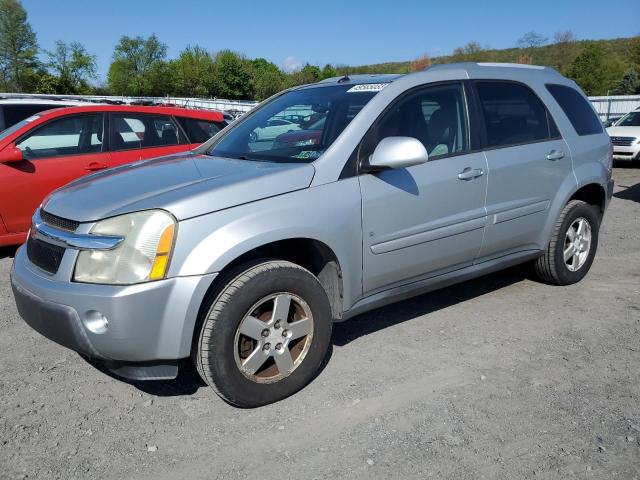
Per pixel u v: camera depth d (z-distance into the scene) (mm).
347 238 3314
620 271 5445
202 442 2834
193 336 2912
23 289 3035
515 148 4234
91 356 2861
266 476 2574
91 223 2871
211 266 2814
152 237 2771
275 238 3014
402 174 3566
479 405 3115
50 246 3008
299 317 3221
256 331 3010
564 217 4684
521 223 4340
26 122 6004
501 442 2785
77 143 6238
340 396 3230
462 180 3854
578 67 56594
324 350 3291
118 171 3686
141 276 2746
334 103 3795
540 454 2691
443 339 3949
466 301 4660
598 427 2896
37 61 62812
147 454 2742
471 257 4102
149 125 6750
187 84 66688
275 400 3154
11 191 5766
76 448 2787
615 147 14336
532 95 4531
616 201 9578
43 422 3006
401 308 4523
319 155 3373
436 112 3877
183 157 4000
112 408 3150
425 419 2990
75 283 2809
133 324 2725
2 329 4199
